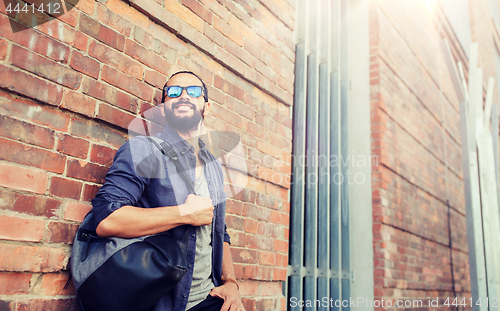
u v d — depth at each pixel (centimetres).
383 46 328
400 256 305
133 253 89
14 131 96
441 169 440
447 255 416
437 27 475
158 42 139
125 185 97
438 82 471
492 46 604
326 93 265
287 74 212
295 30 251
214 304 117
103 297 86
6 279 91
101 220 90
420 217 359
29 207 97
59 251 101
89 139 113
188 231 109
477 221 340
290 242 222
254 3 192
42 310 96
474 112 385
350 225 275
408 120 364
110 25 123
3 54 96
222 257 127
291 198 229
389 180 303
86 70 114
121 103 122
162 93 136
